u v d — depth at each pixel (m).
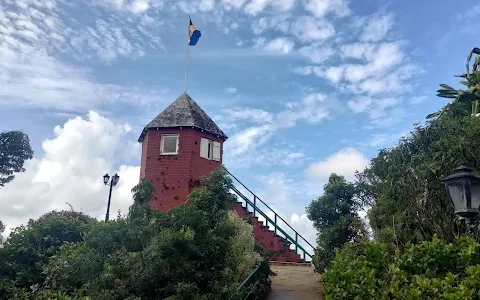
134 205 9.55
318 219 15.15
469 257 6.38
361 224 13.69
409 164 10.08
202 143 21.20
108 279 8.40
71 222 14.34
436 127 10.31
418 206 9.62
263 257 11.86
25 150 21.61
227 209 11.23
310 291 12.09
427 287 5.82
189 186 20.06
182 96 22.91
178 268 8.72
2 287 10.92
